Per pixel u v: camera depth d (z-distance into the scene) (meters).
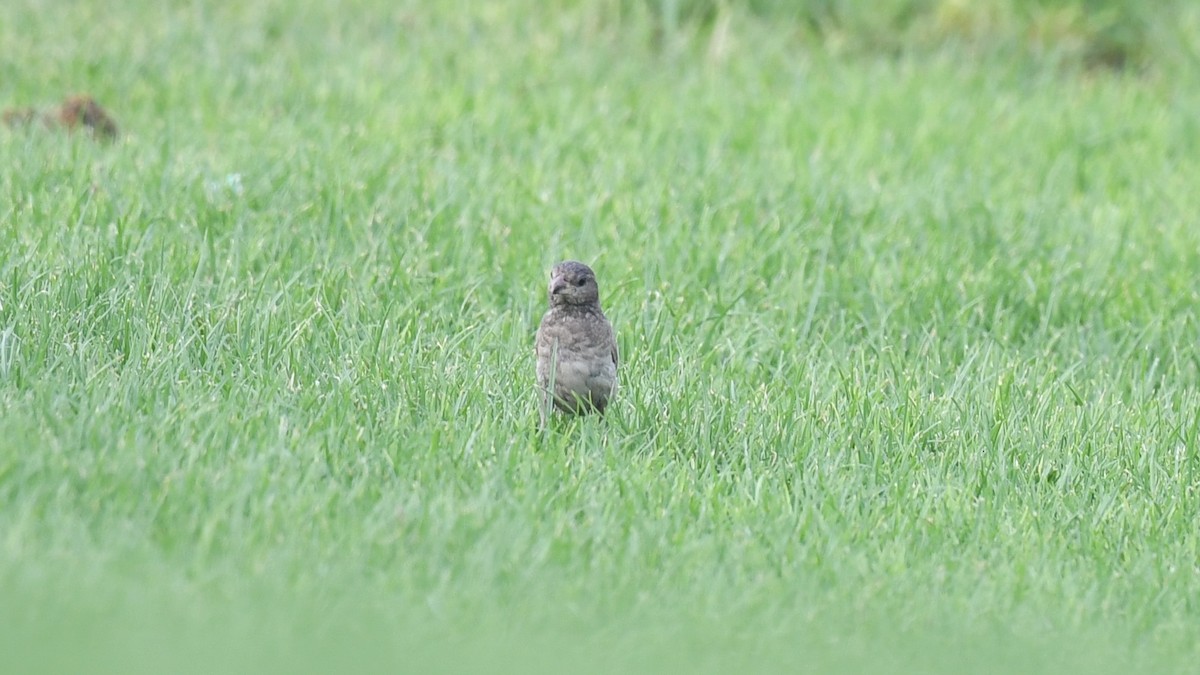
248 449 10.59
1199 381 14.33
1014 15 25.19
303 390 11.70
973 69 23.89
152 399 11.15
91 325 12.22
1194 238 17.28
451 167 17.39
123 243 14.11
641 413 12.03
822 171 18.42
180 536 9.43
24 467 9.75
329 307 13.20
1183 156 20.81
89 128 17.48
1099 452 12.20
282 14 22.56
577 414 11.73
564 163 18.23
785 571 10.10
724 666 8.97
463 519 10.03
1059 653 9.55
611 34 23.42
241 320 12.51
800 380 13.04
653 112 20.23
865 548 10.48
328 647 8.59
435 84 20.72
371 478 10.50
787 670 9.00
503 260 15.07
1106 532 11.09
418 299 13.86
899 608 9.83
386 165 17.03
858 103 21.61
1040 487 11.63
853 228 16.75
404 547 9.73
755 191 17.61
